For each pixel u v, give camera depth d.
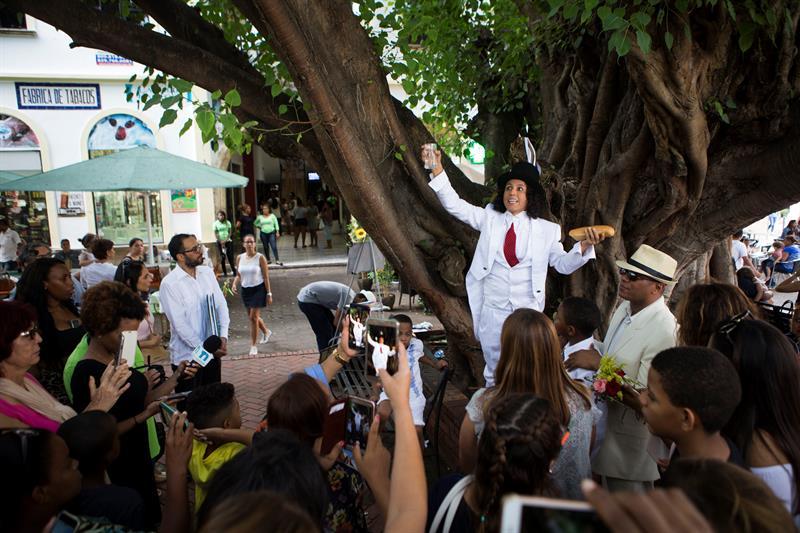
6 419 2.28
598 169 4.32
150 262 10.30
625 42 2.90
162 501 3.78
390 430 4.85
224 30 4.55
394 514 1.46
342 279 15.24
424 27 5.04
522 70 6.21
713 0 3.01
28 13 3.55
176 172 8.36
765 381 1.87
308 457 1.55
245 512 1.01
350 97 3.60
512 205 3.53
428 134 4.38
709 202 4.14
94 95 14.93
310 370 2.54
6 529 1.61
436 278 4.30
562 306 3.03
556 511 0.89
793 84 3.48
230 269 16.67
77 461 1.93
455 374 5.20
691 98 3.47
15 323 2.44
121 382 2.65
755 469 1.82
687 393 1.73
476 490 1.66
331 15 3.41
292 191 29.36
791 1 3.38
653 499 0.82
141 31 3.72
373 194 3.54
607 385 2.52
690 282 5.34
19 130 14.72
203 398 2.58
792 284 5.95
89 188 7.85
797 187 3.66
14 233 13.18
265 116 3.98
